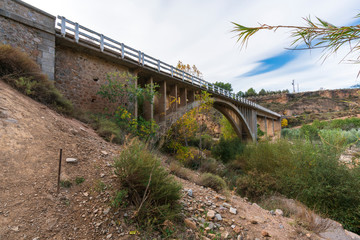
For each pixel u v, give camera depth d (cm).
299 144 736
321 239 314
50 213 226
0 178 246
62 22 794
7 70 548
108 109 1008
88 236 209
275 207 550
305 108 6328
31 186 256
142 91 1077
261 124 4897
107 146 528
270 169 836
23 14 681
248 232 298
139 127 1035
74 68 888
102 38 945
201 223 297
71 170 320
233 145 1756
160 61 1307
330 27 103
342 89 6322
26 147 325
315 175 585
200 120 1259
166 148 1177
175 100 1473
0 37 625
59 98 673
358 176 527
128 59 1105
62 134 439
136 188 292
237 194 767
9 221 200
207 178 593
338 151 587
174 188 306
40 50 724
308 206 551
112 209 255
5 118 357
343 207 500
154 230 246
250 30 120
